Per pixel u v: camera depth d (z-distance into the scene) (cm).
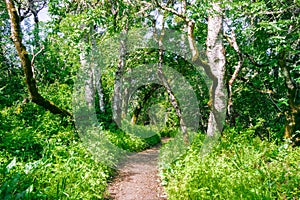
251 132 916
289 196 532
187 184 620
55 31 1096
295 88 907
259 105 1295
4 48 2112
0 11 1955
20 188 545
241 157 718
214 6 856
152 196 699
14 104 1430
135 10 1107
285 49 831
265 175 597
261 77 1176
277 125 1083
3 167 600
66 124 1249
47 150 824
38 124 1153
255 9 780
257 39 1046
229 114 1001
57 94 1633
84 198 577
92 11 967
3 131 954
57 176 613
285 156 715
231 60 1177
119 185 793
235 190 547
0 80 1952
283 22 759
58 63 1966
